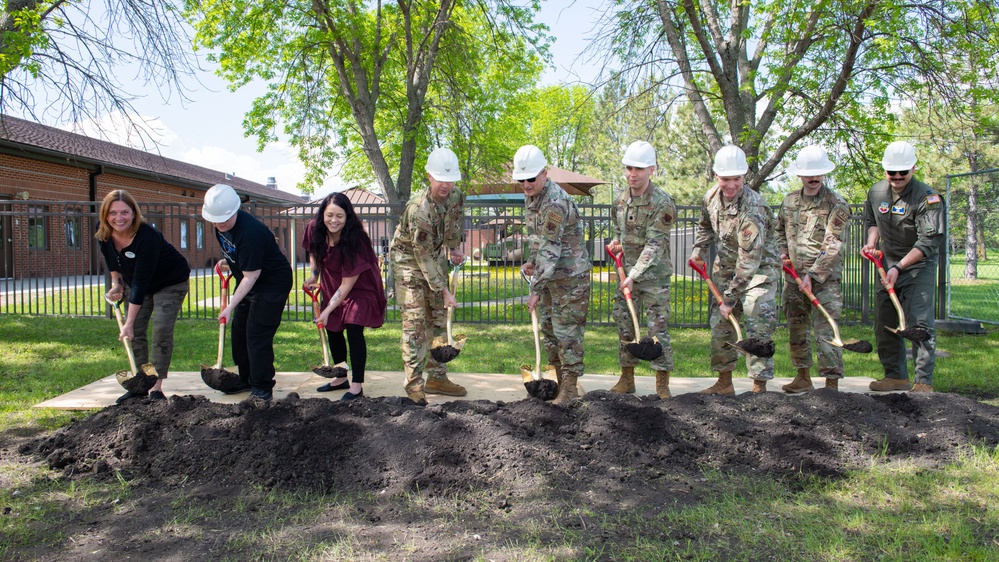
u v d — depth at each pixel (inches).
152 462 160.6
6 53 337.4
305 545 122.4
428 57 621.9
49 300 593.0
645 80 497.0
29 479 155.2
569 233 195.0
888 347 228.5
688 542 121.9
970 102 434.0
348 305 201.3
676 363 311.9
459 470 153.0
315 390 223.8
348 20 599.8
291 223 476.1
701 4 474.0
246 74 678.5
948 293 409.7
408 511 137.0
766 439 167.3
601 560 115.3
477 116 684.7
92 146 834.2
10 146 683.4
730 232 206.1
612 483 148.9
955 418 178.1
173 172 1077.8
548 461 156.0
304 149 651.5
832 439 168.7
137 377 188.7
